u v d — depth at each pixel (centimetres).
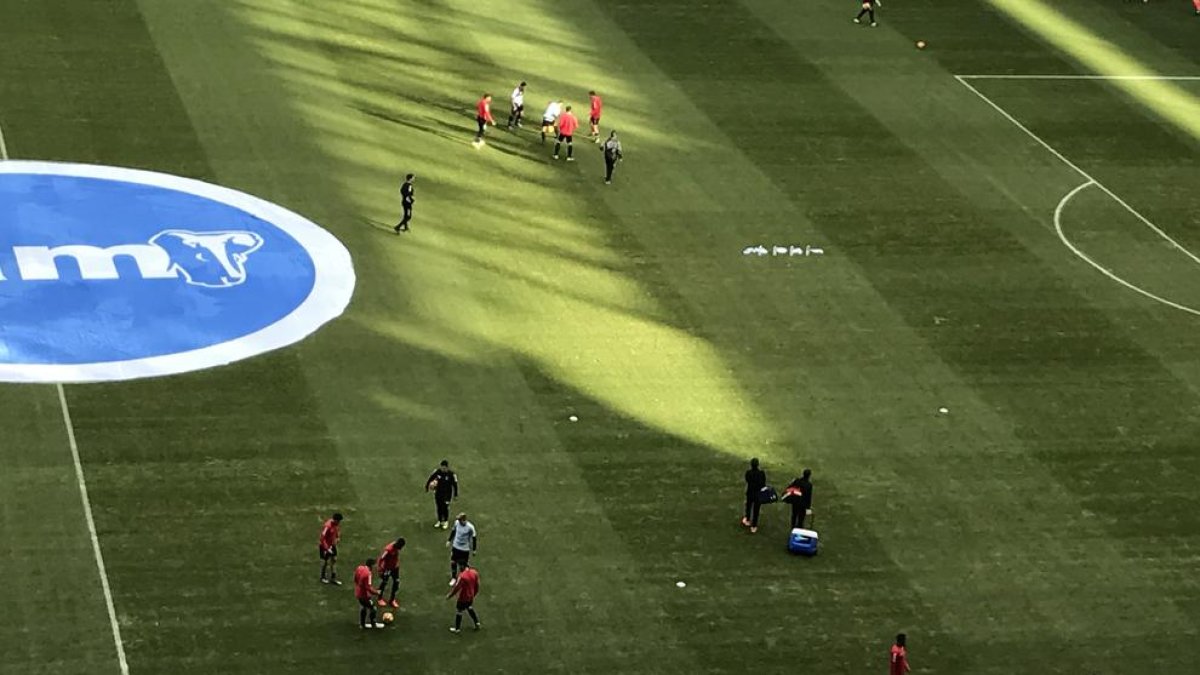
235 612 4944
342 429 5784
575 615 5056
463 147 7700
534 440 5809
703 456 5803
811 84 8656
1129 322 6831
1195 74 9181
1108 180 7975
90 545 5153
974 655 5034
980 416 6150
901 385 6297
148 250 6712
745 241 7169
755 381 6247
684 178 7638
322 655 4819
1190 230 7588
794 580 5278
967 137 8269
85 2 8762
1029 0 9925
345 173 7388
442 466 5328
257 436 5712
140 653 4766
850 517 5575
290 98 7988
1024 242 7362
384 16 8919
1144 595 5331
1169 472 5922
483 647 4906
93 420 5722
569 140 7662
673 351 6378
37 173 7150
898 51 9125
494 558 5247
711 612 5112
